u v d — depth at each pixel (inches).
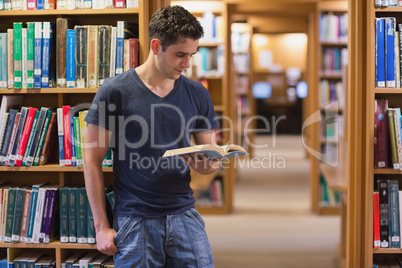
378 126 116.3
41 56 113.7
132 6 113.0
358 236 124.5
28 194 115.2
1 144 114.7
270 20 376.5
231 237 214.2
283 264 178.4
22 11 114.3
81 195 113.4
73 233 114.5
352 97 128.6
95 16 122.3
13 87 114.9
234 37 337.1
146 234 90.4
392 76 115.0
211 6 258.2
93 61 112.1
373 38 115.0
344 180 167.8
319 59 261.0
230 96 261.7
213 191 259.3
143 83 91.1
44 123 114.7
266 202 287.6
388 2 114.8
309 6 265.0
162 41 85.1
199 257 92.8
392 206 117.8
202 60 259.9
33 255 122.6
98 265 115.6
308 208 270.5
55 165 114.8
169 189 92.0
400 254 130.3
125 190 92.1
